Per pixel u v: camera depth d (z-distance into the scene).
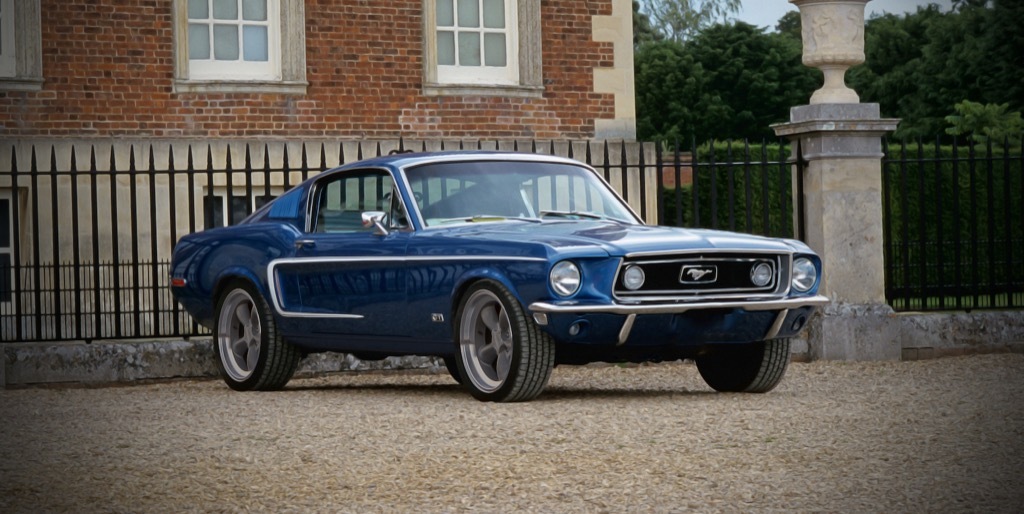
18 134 16.28
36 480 6.23
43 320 16.50
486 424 7.62
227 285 10.28
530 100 18.50
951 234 23.56
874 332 12.07
